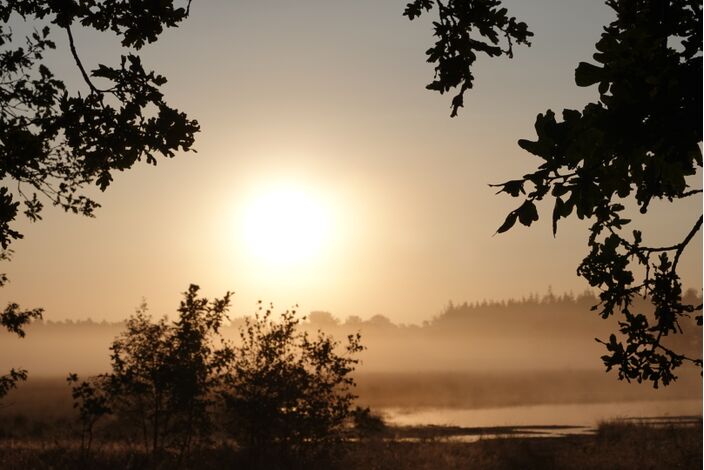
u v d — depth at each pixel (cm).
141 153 833
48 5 806
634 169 400
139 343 1975
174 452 2023
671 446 2605
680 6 387
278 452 2047
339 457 2152
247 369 2069
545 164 399
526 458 2575
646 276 491
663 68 374
